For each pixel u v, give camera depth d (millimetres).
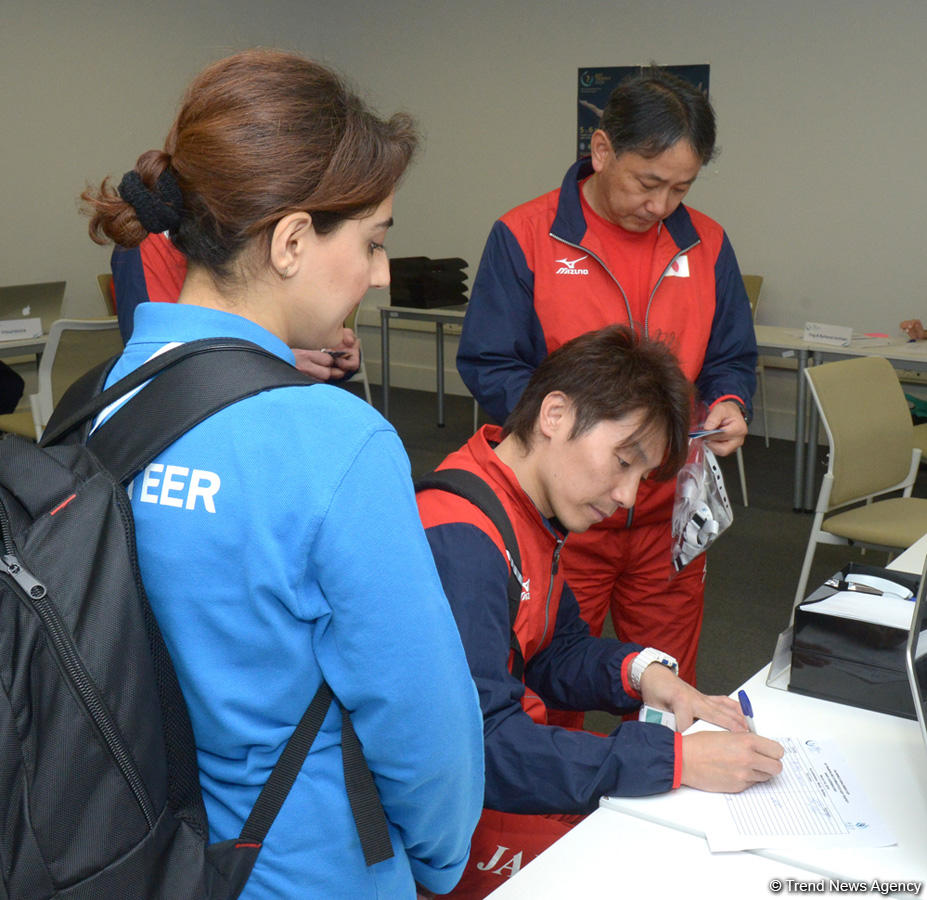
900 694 1322
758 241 5840
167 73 6602
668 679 1362
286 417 701
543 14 6328
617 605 2164
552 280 2047
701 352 2096
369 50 7203
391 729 731
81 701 635
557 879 971
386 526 703
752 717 1310
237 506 692
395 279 5871
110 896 641
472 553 1181
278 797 744
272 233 721
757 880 968
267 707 735
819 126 5492
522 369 2086
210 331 746
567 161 6414
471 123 6789
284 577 688
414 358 7285
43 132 5977
